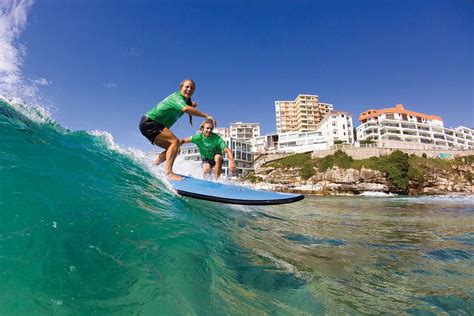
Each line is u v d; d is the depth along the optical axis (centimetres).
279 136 7375
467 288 243
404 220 727
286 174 4706
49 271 146
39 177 246
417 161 4159
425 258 337
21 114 385
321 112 10212
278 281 222
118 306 139
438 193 3972
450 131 7156
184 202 386
